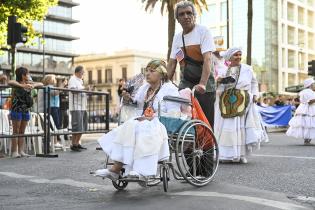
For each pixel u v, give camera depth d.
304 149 10.02
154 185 4.95
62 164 7.41
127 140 4.54
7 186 5.37
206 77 5.58
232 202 4.29
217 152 5.46
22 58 83.38
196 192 4.80
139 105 5.30
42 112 9.75
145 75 5.19
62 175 6.19
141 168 4.46
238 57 7.85
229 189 5.00
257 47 68.31
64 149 10.31
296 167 6.88
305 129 11.75
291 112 20.69
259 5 68.00
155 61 5.12
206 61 5.63
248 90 7.78
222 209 4.03
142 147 4.48
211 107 5.83
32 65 84.75
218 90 7.84
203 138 5.27
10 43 11.92
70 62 92.06
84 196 4.73
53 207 4.22
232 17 69.62
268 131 20.11
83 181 5.67
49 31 88.38
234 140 7.50
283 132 19.80
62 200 4.54
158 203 4.29
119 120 5.38
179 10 5.75
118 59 86.31
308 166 6.98
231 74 7.79
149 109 4.68
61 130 10.20
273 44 69.88
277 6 70.62
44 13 25.97
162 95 5.02
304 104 11.92
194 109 5.26
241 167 7.00
